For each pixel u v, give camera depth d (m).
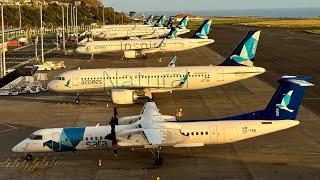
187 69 63.31
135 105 61.72
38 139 38.75
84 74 63.09
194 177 34.84
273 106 38.53
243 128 38.19
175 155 40.06
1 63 95.94
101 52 118.69
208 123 38.47
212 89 73.12
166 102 63.53
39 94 72.06
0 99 68.56
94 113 57.38
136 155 40.16
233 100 64.12
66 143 38.62
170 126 38.00
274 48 137.00
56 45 153.50
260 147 42.06
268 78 82.38
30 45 161.62
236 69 63.16
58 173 36.34
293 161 38.16
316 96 65.69
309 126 49.09
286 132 46.88
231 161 38.38
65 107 61.50
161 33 162.50
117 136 36.62
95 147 38.84
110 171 36.47
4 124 52.38
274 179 34.19
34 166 38.06
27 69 89.62
